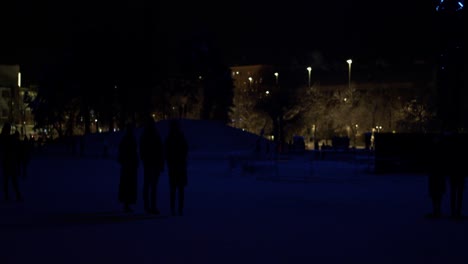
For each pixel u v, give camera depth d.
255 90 120.56
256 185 24.28
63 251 9.67
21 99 125.12
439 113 52.19
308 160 47.09
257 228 12.24
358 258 9.18
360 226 12.59
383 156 31.77
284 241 10.69
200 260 8.98
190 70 63.78
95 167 37.81
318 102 90.06
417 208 16.08
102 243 10.44
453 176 13.93
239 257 9.22
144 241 10.65
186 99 68.88
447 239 10.98
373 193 20.70
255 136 60.66
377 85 110.56
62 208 15.75
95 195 19.48
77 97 72.25
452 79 50.84
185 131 58.22
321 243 10.48
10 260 8.95
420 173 31.56
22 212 14.84
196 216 14.13
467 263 8.84
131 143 14.88
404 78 108.88
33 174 30.77
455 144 13.91
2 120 122.94
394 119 90.38
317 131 90.44
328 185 24.34
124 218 13.73
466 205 17.09
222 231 11.81
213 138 57.25
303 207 16.16
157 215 14.34
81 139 57.59
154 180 14.46
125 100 71.12
